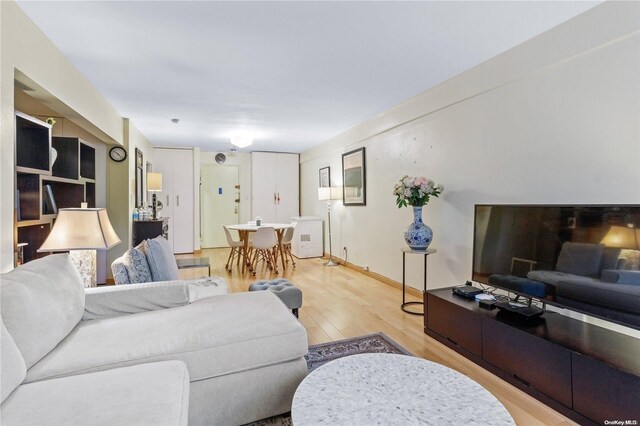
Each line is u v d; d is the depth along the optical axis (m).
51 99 2.37
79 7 1.86
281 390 1.62
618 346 1.64
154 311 1.88
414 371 1.34
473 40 2.31
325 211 6.20
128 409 0.99
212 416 1.47
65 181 2.93
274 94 3.40
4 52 1.71
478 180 2.78
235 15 1.97
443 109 3.15
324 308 3.26
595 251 1.72
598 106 1.93
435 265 3.31
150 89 3.20
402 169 3.81
